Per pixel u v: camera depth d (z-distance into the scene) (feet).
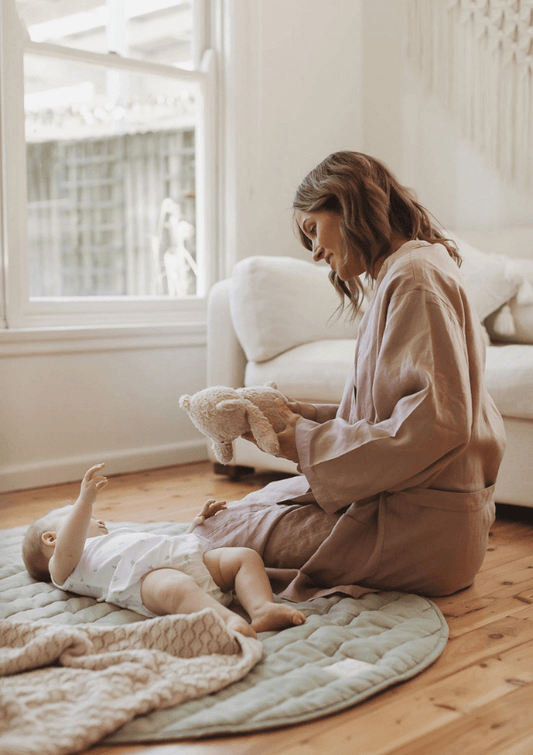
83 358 8.61
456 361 4.09
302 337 8.17
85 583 4.58
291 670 3.57
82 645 3.64
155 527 6.24
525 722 3.20
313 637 3.91
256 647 3.67
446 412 4.00
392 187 4.56
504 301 8.21
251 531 4.78
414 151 10.99
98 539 4.66
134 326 8.99
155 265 11.71
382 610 4.33
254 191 10.23
